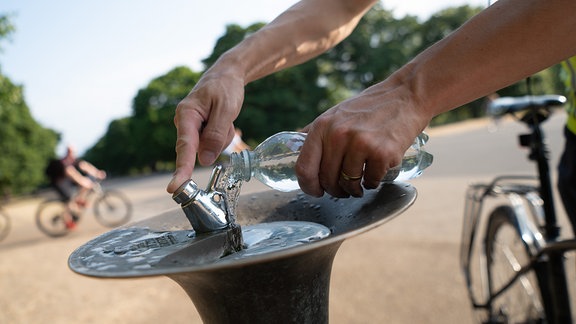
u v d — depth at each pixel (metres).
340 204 0.97
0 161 27.08
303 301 0.83
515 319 2.05
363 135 0.74
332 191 0.83
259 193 1.15
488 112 2.02
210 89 1.04
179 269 0.59
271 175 1.00
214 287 0.79
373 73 34.03
